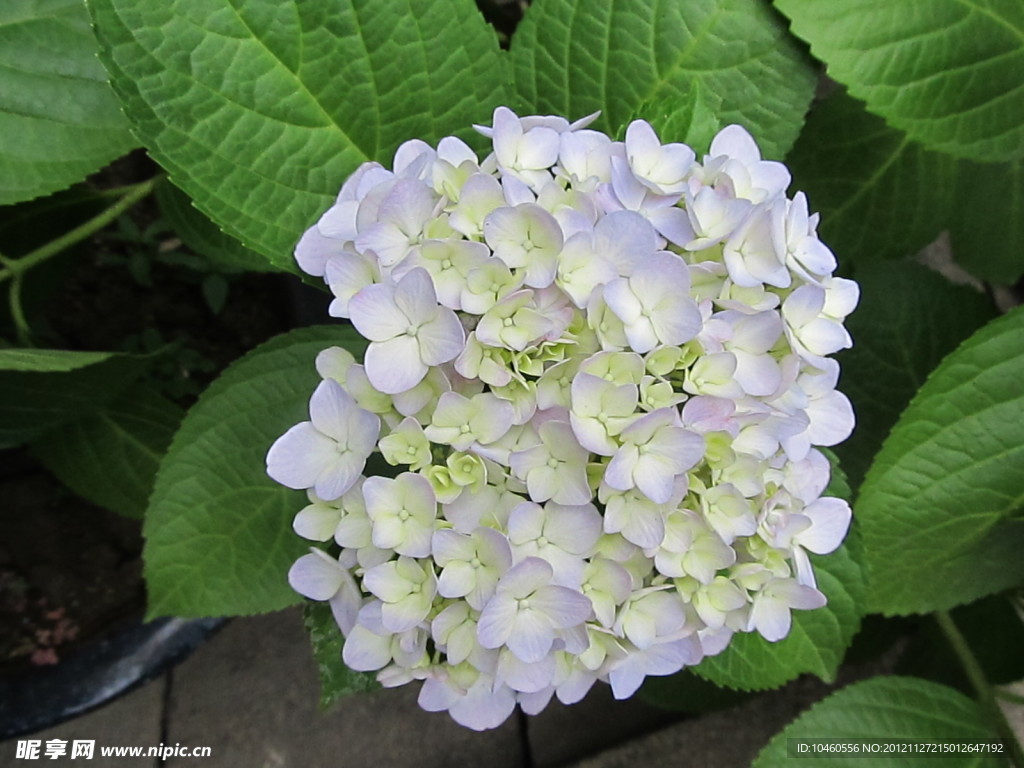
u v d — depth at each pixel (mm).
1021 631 528
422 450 278
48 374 391
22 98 380
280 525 380
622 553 287
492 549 271
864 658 564
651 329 279
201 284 552
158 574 375
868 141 493
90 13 292
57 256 495
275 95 318
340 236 303
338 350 301
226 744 601
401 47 323
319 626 338
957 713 422
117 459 472
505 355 280
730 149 323
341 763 610
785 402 301
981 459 385
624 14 356
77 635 497
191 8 301
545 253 276
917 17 356
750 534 293
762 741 635
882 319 518
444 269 279
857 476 506
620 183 297
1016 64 367
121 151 394
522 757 626
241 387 372
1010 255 535
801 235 310
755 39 359
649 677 536
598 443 269
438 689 306
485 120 347
